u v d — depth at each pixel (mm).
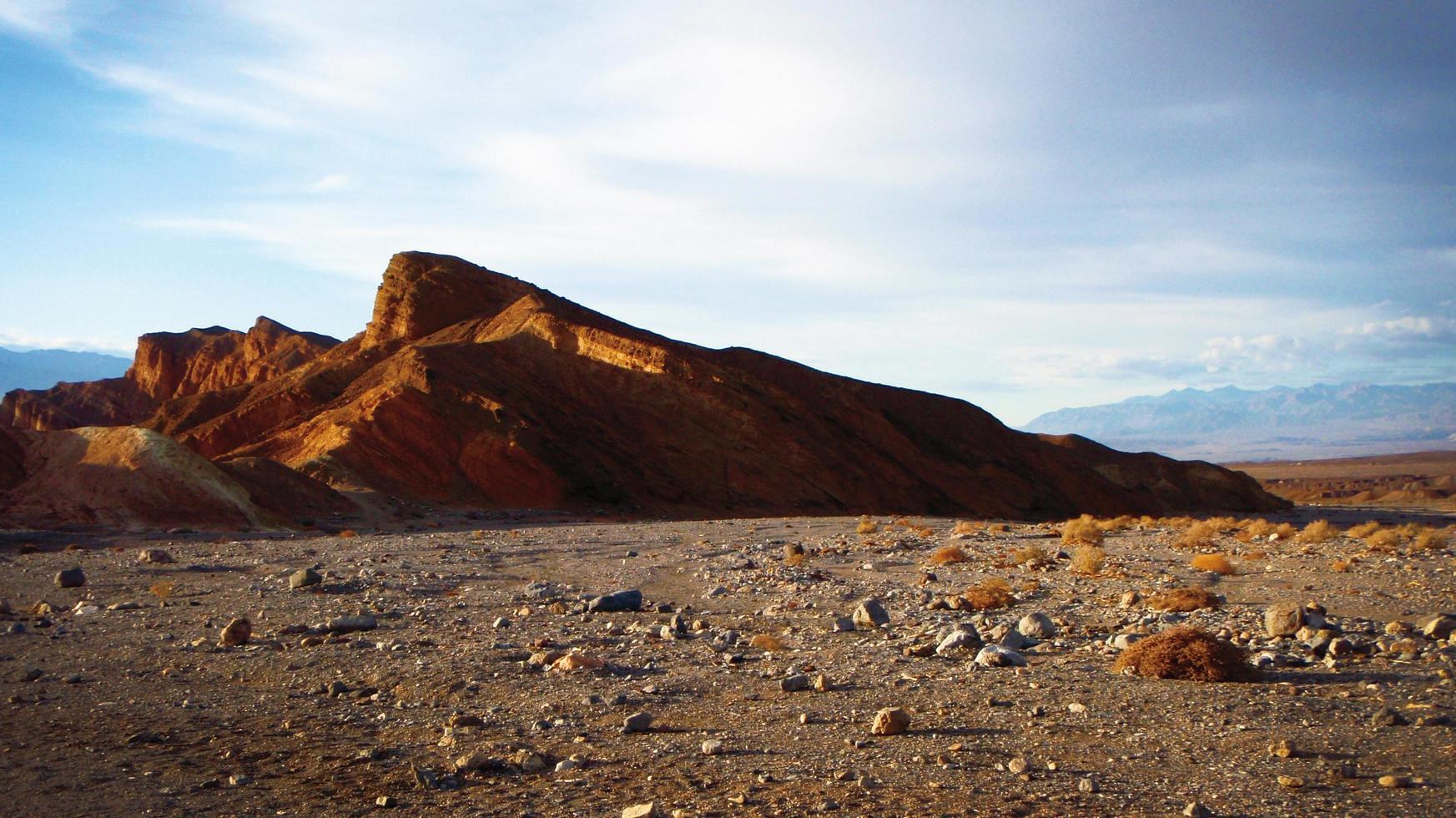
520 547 34188
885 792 8062
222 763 9562
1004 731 9812
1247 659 12312
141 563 29062
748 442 87688
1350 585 20047
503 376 89625
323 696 12484
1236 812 7289
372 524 56344
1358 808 7297
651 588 23172
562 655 14234
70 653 15453
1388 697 10641
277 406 95812
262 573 26562
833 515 82562
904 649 14562
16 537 40094
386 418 74938
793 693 11914
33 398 180875
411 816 7902
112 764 9539
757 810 7711
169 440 52906
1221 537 33969
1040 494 103125
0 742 10320
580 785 8602
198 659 14867
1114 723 9930
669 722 10750
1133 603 18344
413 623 18188
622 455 84750
